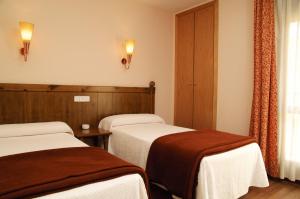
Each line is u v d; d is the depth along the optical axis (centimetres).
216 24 329
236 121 308
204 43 347
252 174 214
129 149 243
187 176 171
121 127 283
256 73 271
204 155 175
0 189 101
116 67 328
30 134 221
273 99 259
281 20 255
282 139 257
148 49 362
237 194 196
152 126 295
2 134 207
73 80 290
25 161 141
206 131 252
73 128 291
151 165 206
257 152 217
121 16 329
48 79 271
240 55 302
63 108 282
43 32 266
